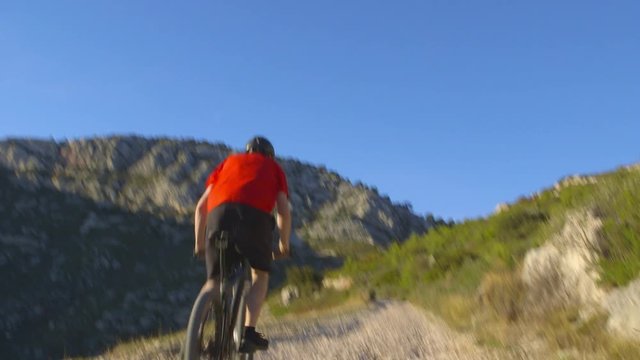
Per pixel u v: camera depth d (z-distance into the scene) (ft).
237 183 15.75
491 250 64.39
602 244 34.83
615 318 29.73
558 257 39.01
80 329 272.10
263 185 15.88
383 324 48.60
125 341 50.80
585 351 27.96
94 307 290.97
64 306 290.15
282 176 16.81
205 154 495.00
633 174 38.40
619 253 33.42
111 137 497.87
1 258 313.94
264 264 15.70
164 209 419.95
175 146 492.13
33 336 263.70
